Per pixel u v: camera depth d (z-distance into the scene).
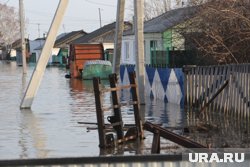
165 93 23.03
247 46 21.78
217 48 22.62
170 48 36.44
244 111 15.91
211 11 22.38
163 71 23.14
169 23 38.34
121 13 23.92
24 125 16.38
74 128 15.62
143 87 21.92
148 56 39.44
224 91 17.62
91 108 21.39
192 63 27.81
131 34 43.94
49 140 13.52
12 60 128.88
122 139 13.02
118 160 6.43
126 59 45.88
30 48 118.62
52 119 17.83
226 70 17.44
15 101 25.12
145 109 20.39
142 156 6.44
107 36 75.62
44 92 30.52
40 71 21.53
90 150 12.19
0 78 46.97
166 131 11.30
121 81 29.47
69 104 23.16
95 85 12.39
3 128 15.73
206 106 18.58
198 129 14.55
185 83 20.69
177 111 19.53
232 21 21.83
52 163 6.43
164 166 6.51
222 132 14.23
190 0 29.48
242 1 22.17
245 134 13.76
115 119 13.27
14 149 12.34
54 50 96.25
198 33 24.69
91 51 47.09
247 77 15.62
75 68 45.84
